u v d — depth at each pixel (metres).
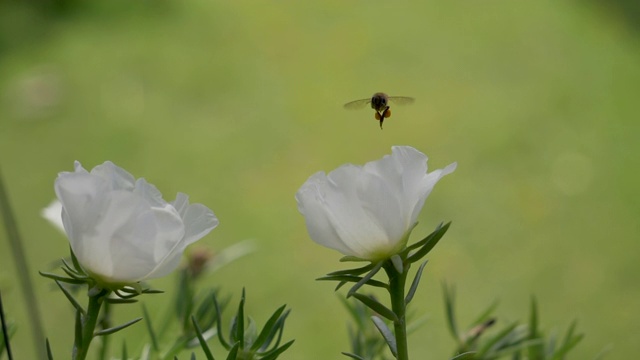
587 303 3.27
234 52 4.75
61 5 5.01
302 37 4.92
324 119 4.27
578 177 3.91
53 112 4.24
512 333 1.19
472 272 3.37
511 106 4.39
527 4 5.30
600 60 4.75
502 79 4.62
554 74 4.64
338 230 1.08
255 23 5.02
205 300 1.18
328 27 5.02
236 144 4.07
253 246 3.40
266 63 4.68
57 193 1.07
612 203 3.78
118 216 1.07
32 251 3.38
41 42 4.74
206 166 3.93
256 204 3.70
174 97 4.38
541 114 4.33
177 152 4.02
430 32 5.00
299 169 3.93
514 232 3.61
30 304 1.17
